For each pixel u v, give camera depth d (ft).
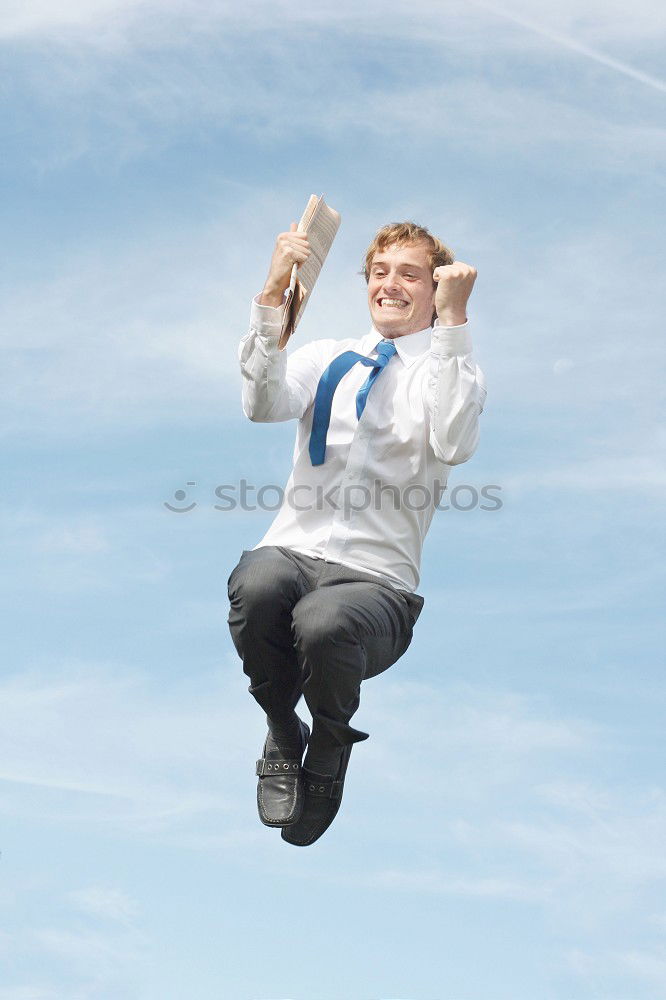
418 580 12.60
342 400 12.47
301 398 12.45
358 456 12.27
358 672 11.62
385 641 11.94
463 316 11.80
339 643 11.41
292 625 11.65
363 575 12.08
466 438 11.79
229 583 12.09
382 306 12.87
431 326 13.01
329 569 12.10
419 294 12.81
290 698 12.32
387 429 12.36
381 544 12.24
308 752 12.33
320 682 11.53
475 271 11.75
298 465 12.56
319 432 12.38
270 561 11.95
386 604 11.91
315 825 12.41
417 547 12.50
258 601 11.73
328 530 12.25
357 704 11.93
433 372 11.89
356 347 12.94
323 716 11.81
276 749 12.48
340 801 12.56
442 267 11.80
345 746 12.51
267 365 11.82
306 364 12.75
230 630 12.10
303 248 11.74
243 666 12.16
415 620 12.59
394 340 12.82
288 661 12.09
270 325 11.76
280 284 11.71
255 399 12.00
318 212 12.14
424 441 12.27
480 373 12.25
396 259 12.83
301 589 12.01
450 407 11.70
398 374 12.59
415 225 13.10
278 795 12.29
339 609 11.46
